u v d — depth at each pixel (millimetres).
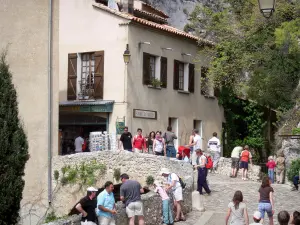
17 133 15086
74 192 24312
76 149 28547
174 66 34062
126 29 30172
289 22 30172
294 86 35812
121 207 16047
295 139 30297
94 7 31250
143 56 31281
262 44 35250
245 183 27203
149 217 17484
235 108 39250
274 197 23922
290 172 27734
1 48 23969
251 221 18953
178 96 34344
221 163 30875
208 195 23500
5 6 24266
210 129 37281
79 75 31734
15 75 24188
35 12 24766
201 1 42844
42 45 24797
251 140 38656
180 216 18891
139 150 26500
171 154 27578
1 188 14625
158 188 18406
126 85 29984
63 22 32250
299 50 32219
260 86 36219
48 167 24578
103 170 24109
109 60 30625
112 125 30234
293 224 11078
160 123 32625
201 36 36719
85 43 31516
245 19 35812
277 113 36281
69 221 14250
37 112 24578
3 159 14773
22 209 23891
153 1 42688
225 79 35562
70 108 31109
